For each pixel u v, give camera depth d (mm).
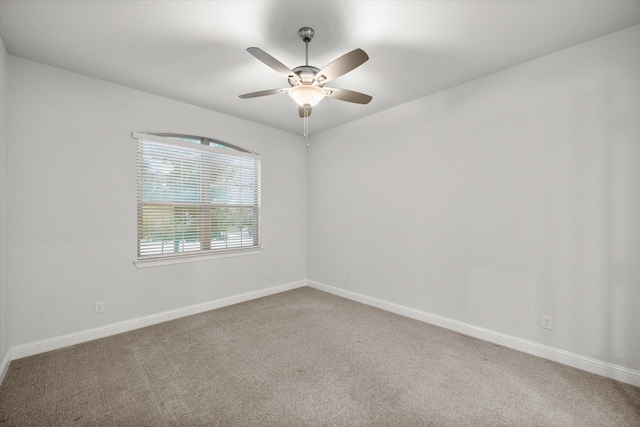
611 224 2053
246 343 2615
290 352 2451
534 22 1901
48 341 2439
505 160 2545
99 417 1660
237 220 3836
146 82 2770
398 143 3385
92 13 1813
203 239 3500
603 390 1918
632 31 1959
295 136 4461
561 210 2260
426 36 2053
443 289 2996
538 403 1795
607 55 2051
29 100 2359
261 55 1693
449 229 2941
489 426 1606
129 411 1712
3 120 2125
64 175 2521
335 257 4168
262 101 3230
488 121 2643
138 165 2984
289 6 1756
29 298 2359
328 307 3613
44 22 1895
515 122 2480
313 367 2213
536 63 2363
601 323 2098
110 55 2305
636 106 1954
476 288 2748
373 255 3678
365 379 2055
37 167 2393
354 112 3590
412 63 2422
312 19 1873
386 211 3523
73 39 2090
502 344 2572
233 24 1928
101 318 2723
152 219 3090
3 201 2115
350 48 2197
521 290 2467
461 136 2832
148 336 2750
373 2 1716
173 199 3240
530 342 2420
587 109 2137
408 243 3301
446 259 2969
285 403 1795
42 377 2049
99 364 2234
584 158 2154
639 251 1951
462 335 2791
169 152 3207
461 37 2064
